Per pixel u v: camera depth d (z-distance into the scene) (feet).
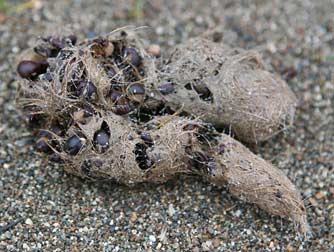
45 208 1.33
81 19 1.61
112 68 1.33
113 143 1.29
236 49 1.40
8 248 1.29
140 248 1.30
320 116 1.49
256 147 1.43
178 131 1.30
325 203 1.37
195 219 1.34
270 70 1.46
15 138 1.41
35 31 1.58
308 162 1.42
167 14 1.64
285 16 1.66
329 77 1.55
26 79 1.35
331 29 1.64
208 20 1.64
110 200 1.35
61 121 1.34
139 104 1.34
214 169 1.32
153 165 1.30
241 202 1.36
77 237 1.31
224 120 1.36
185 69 1.35
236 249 1.31
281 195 1.31
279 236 1.33
